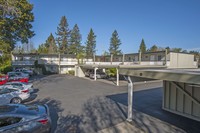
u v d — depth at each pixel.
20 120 5.27
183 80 5.73
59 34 64.00
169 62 25.19
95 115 9.23
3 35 19.23
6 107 6.09
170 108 10.13
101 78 28.84
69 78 29.48
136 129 7.39
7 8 16.92
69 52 64.06
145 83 23.56
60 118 8.65
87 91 16.88
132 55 32.81
